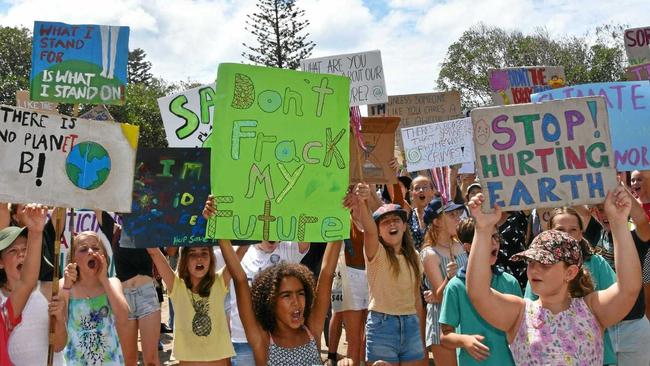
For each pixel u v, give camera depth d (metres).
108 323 5.41
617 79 46.50
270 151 4.52
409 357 6.00
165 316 11.76
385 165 7.98
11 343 4.39
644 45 7.91
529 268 3.69
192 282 5.55
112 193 4.47
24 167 4.32
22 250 4.45
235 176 4.46
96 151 4.46
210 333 5.53
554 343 3.60
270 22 39.44
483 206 3.81
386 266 5.98
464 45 56.44
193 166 5.52
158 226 5.43
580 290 3.74
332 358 7.29
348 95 4.64
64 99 4.91
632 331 5.33
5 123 4.29
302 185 4.54
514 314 3.75
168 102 7.37
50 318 4.38
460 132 9.95
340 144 4.60
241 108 4.50
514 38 54.56
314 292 4.17
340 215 4.54
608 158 3.79
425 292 5.93
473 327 4.61
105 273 5.36
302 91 4.59
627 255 3.63
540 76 10.09
